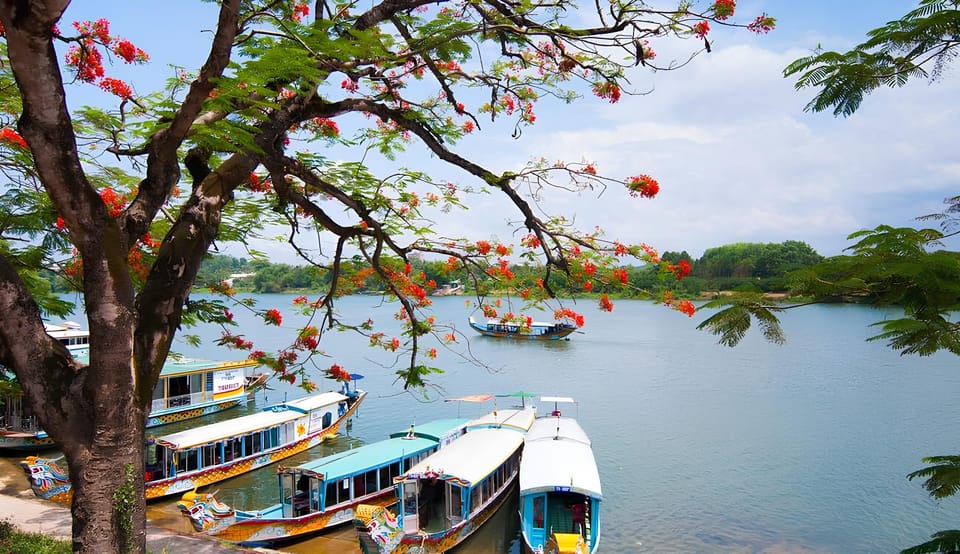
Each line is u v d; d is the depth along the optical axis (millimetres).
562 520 19391
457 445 22531
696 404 37219
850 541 19375
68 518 15102
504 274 10453
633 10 8031
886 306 5129
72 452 6039
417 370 10336
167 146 6602
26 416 27422
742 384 43562
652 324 99750
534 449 21891
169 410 33781
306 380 11984
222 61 6211
